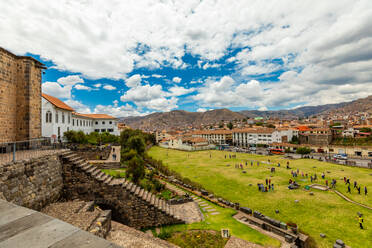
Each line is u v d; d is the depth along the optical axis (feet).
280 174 137.08
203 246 43.21
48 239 8.61
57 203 44.24
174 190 90.48
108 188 52.21
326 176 129.70
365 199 86.22
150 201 55.21
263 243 45.83
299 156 226.99
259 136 333.83
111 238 38.11
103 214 39.93
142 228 53.16
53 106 137.90
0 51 52.01
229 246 43.01
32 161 38.96
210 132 423.64
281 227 54.34
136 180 86.38
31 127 58.34
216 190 101.55
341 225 62.85
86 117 216.33
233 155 235.61
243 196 91.56
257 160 203.82
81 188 51.16
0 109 51.78
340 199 86.58
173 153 279.90
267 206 79.25
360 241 53.62
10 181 32.89
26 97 57.47
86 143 154.61
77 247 7.91
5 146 52.13
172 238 46.62
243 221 58.23
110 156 139.64
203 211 66.08
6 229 9.61
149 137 420.77
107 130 259.19
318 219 67.36
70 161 50.98
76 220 35.37
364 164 171.63
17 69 57.26
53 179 46.34
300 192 96.73
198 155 253.85
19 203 34.81
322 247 50.88
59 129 146.20
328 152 253.24
